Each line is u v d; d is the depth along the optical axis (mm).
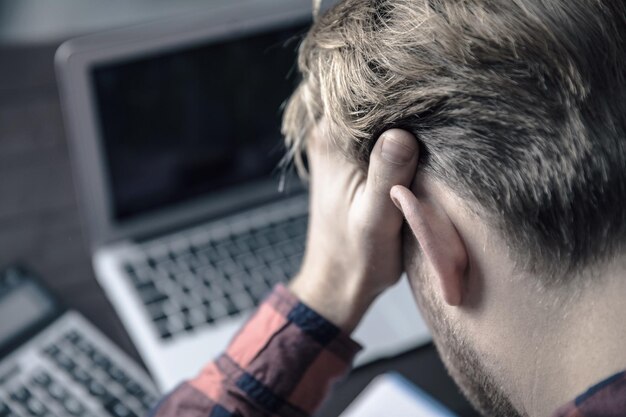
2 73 1049
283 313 649
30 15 1100
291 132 573
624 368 439
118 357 925
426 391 939
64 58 922
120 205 1021
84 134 965
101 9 1118
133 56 947
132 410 882
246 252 1031
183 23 955
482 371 509
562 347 459
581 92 427
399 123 479
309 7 1000
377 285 614
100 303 1018
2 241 1058
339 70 485
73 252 1067
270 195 1095
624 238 439
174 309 966
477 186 457
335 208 591
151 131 997
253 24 983
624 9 434
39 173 1065
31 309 947
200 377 667
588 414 429
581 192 434
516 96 438
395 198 481
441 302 513
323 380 653
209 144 1030
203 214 1068
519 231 450
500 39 437
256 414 648
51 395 878
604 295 444
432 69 457
